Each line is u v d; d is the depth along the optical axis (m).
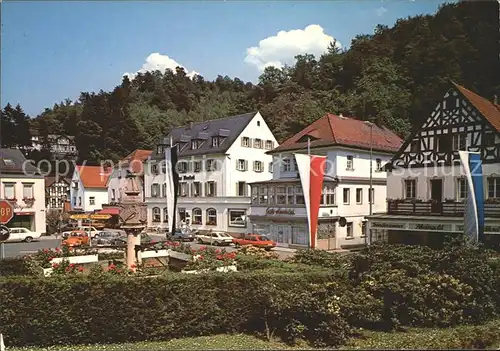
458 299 8.23
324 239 22.45
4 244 18.89
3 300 6.80
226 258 9.83
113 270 8.09
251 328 7.65
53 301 6.89
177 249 11.36
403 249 9.37
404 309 8.05
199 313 7.42
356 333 7.43
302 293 7.36
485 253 9.64
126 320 7.05
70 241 18.45
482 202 12.83
